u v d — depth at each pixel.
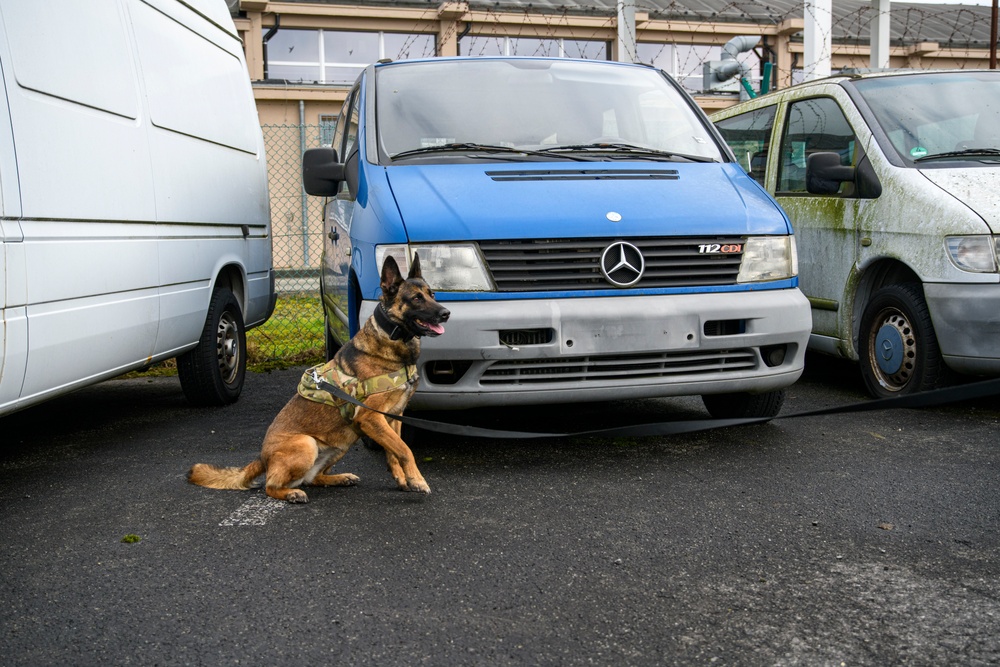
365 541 3.37
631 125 5.42
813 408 5.59
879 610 2.70
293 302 11.48
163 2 5.61
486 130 5.18
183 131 5.59
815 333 6.27
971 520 3.46
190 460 4.72
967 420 5.07
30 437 5.39
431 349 4.10
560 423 5.27
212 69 6.43
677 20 21.98
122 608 2.82
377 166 4.88
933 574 2.96
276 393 6.81
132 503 3.93
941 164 5.48
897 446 4.57
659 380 4.28
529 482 4.09
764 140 7.09
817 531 3.38
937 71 6.31
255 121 7.33
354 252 4.60
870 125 5.83
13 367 3.63
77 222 4.14
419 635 2.60
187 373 6.02
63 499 4.03
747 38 19.48
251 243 6.87
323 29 20.95
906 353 5.45
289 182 18.03
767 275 4.48
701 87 22.83
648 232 4.30
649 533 3.39
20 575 3.12
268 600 2.86
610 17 21.73
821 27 10.38
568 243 4.25
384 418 3.90
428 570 3.08
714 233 4.40
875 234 5.57
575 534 3.40
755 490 3.90
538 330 4.16
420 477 3.95
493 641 2.55
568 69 5.82
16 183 3.64
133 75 4.93
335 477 4.11
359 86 5.88
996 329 4.84
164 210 5.13
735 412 5.13
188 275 5.50
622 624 2.65
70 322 4.05
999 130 5.73
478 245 4.20
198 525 3.60
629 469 4.27
